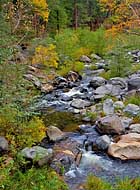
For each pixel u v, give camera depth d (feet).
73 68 79.25
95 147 33.83
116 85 56.85
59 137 35.40
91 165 30.30
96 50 100.73
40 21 106.63
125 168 29.81
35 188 23.20
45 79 66.18
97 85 61.52
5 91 31.27
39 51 68.90
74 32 102.78
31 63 69.10
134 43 87.86
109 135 36.76
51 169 27.76
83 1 161.48
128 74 64.44
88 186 25.61
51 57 73.46
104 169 29.63
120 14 54.70
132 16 53.93
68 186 26.27
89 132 38.29
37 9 87.15
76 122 42.11
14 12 44.45
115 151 31.89
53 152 31.01
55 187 24.18
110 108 45.06
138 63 76.54
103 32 99.66
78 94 58.70
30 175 24.70
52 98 56.08
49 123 41.75
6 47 33.73
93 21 163.84
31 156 27.66
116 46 66.95
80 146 34.22
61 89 64.08
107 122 37.14
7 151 28.86
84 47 100.94
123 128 37.24
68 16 146.00
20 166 26.53
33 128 32.99
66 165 29.45
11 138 30.30
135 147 32.01
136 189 25.03
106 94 53.78
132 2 52.65
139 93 50.75
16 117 31.58
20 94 32.68
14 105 31.12
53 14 123.13
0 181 22.79
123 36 81.05
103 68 79.87
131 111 44.16
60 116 44.80
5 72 32.32
